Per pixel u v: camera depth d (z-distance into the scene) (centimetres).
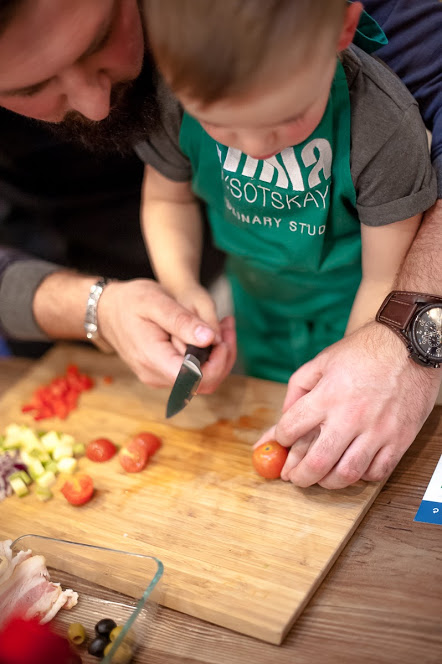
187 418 131
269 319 161
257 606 93
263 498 110
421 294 106
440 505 104
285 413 109
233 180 120
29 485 122
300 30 77
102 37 89
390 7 114
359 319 121
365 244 119
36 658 85
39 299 147
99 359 151
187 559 102
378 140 107
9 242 175
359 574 97
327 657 87
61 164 158
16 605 95
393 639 87
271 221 125
